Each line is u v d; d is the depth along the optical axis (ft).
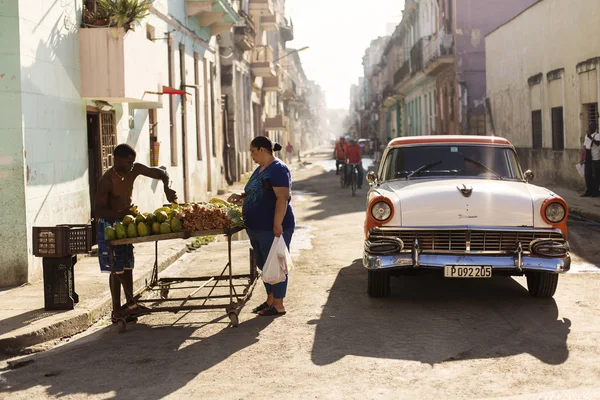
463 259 22.77
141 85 38.32
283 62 179.73
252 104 115.55
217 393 15.87
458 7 101.60
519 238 23.02
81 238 23.38
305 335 20.47
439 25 111.14
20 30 28.45
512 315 22.11
